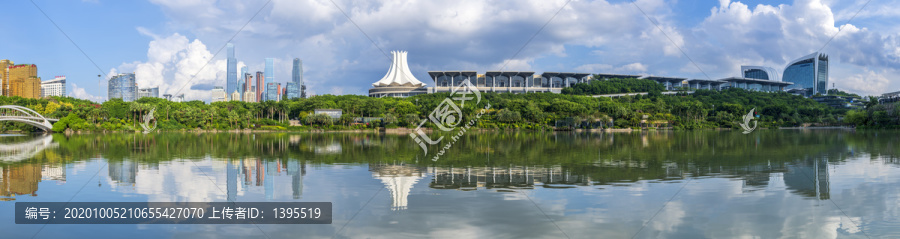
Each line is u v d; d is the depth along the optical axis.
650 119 167.00
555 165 41.84
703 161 44.97
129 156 51.47
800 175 34.59
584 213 22.70
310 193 27.59
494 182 31.59
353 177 34.12
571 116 162.38
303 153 55.41
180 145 71.94
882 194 26.92
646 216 22.16
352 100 187.12
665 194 27.05
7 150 61.59
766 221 21.36
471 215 22.34
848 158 47.00
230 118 155.25
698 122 169.62
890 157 47.62
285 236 19.38
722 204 24.53
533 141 81.69
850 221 21.36
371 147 66.62
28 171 38.06
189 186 30.25
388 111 170.88
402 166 41.03
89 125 142.50
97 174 36.09
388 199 25.78
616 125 157.50
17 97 183.12
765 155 51.19
